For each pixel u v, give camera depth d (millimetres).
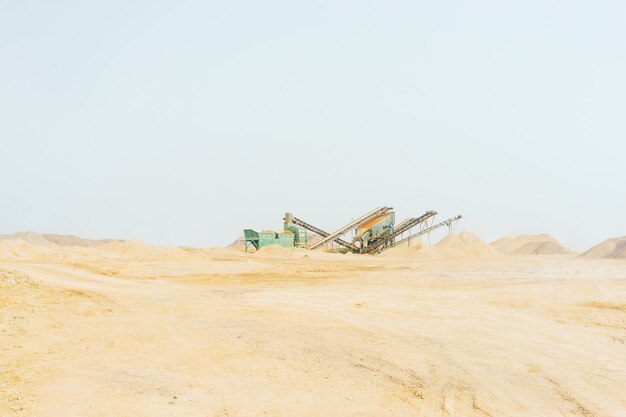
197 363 9406
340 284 25422
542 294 18641
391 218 65875
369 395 7441
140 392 7516
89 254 42188
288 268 37000
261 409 6812
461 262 42469
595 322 13438
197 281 27672
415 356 9812
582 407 6840
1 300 15641
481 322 13672
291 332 12406
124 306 17047
